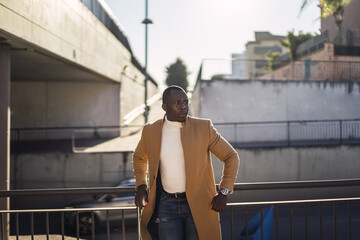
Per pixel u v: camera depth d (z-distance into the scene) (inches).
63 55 418.3
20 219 393.7
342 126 629.9
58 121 709.3
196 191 85.0
